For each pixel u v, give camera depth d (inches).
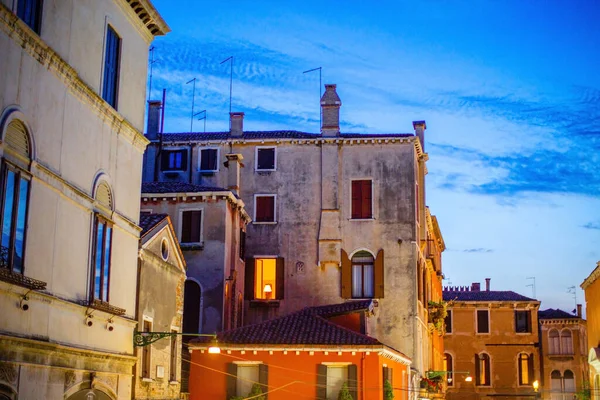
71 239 685.9
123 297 802.2
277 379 1053.8
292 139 1561.3
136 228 834.2
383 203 1529.3
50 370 645.3
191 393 1064.2
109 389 762.2
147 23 860.0
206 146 1577.3
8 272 567.5
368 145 1550.2
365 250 1517.0
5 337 567.8
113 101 791.1
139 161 851.4
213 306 1331.2
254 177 1563.7
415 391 1401.3
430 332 1747.0
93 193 730.8
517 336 2289.6
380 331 1477.6
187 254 1353.3
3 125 572.7
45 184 636.1
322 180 1545.3
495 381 2277.3
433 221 1982.0
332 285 1508.4
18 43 595.8
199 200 1365.7
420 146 1584.6
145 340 833.5
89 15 727.7
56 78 658.8
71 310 683.4
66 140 678.5
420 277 1565.0
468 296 2386.8
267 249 1535.4
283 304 1509.6
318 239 1524.4
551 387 2281.0
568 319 2295.8
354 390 1039.0
